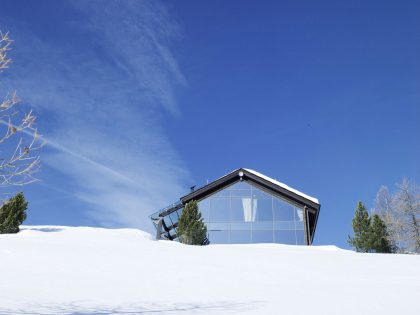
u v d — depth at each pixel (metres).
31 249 14.37
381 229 25.91
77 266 11.74
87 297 8.05
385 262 15.00
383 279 11.38
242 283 10.42
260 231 29.12
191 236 25.23
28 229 23.22
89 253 14.41
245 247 20.09
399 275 12.10
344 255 17.19
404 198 36.47
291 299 8.38
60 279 9.76
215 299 8.33
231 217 29.59
